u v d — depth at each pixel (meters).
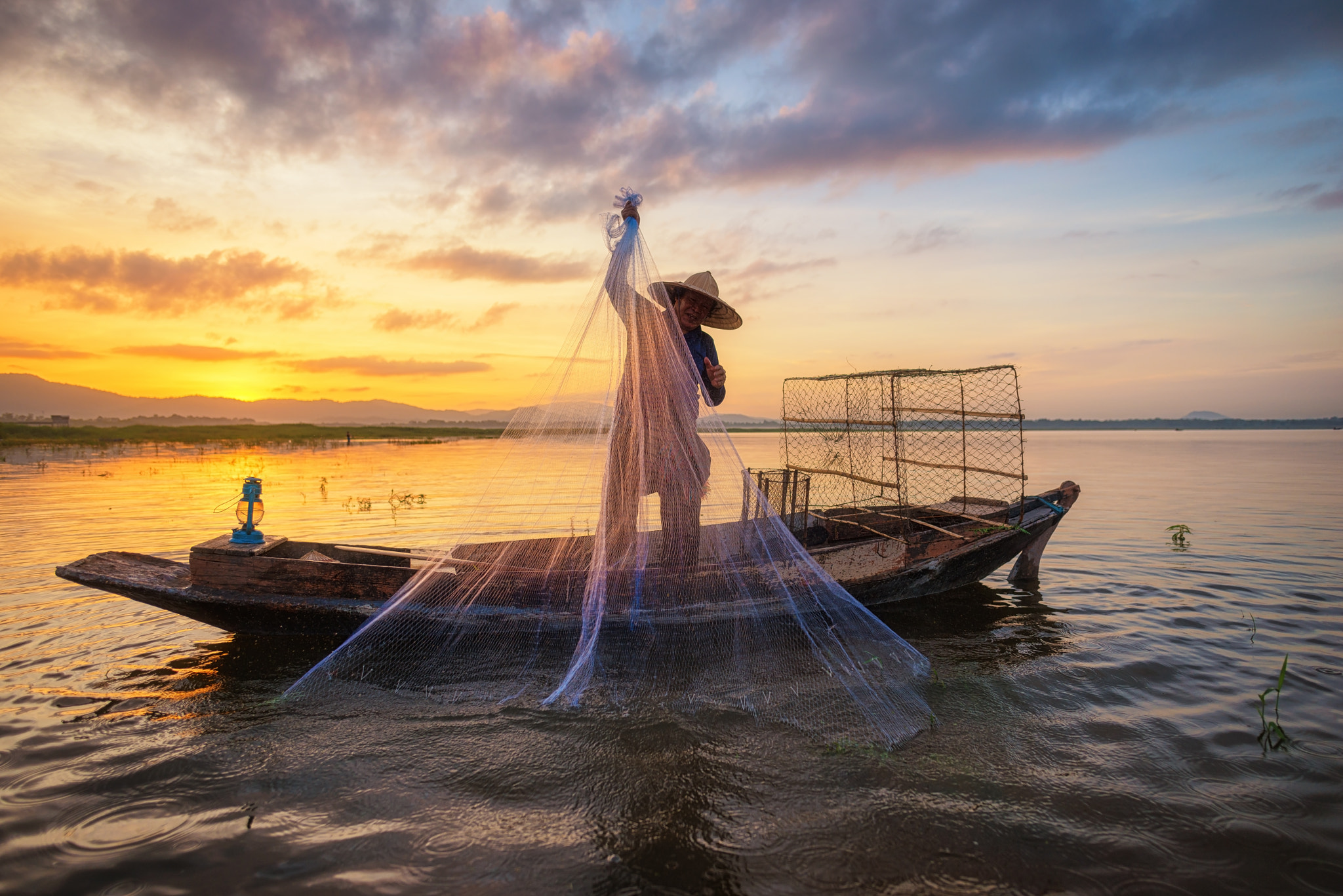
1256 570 6.75
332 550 5.11
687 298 4.86
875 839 2.45
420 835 2.45
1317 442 50.59
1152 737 3.24
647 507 4.31
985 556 5.71
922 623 5.15
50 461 21.95
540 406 4.44
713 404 4.66
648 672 3.89
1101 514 10.66
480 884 2.20
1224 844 2.41
